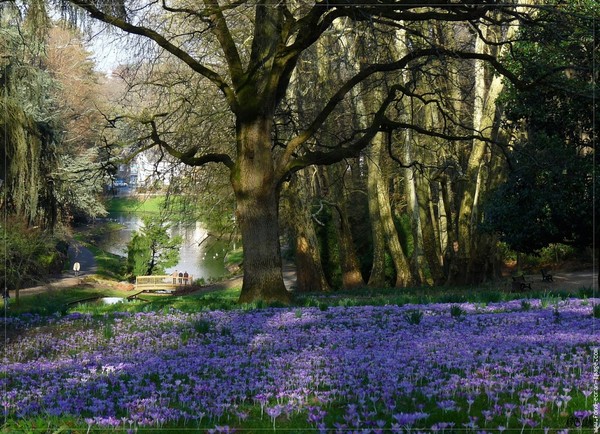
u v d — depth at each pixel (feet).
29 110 118.62
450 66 80.33
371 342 27.94
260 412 17.26
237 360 25.12
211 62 86.89
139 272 149.69
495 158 94.12
